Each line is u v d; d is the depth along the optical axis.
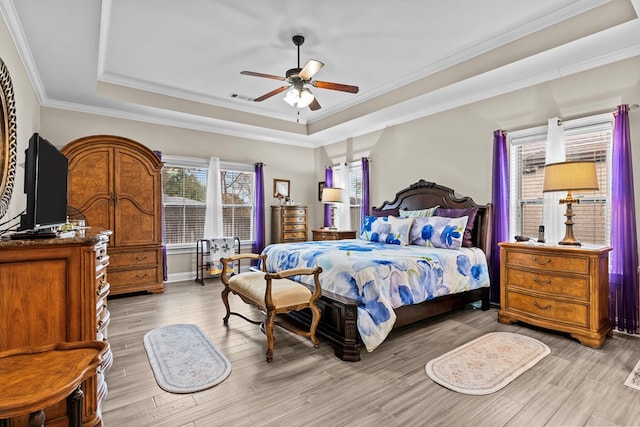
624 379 2.13
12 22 2.41
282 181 6.51
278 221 6.13
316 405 1.87
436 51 3.56
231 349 2.64
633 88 2.94
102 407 1.85
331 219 6.39
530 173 3.73
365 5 2.75
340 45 3.42
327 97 4.98
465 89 3.95
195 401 1.91
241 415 1.78
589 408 1.82
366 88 4.61
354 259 2.88
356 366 2.34
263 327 3.04
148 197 4.46
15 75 2.66
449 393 1.98
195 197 5.54
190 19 2.92
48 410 1.50
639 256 2.87
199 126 5.49
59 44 2.78
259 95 4.82
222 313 3.61
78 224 2.92
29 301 1.50
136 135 4.93
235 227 6.02
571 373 2.21
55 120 4.31
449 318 3.39
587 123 3.21
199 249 5.49
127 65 3.83
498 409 1.82
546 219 3.46
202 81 4.32
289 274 2.50
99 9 2.30
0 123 2.15
